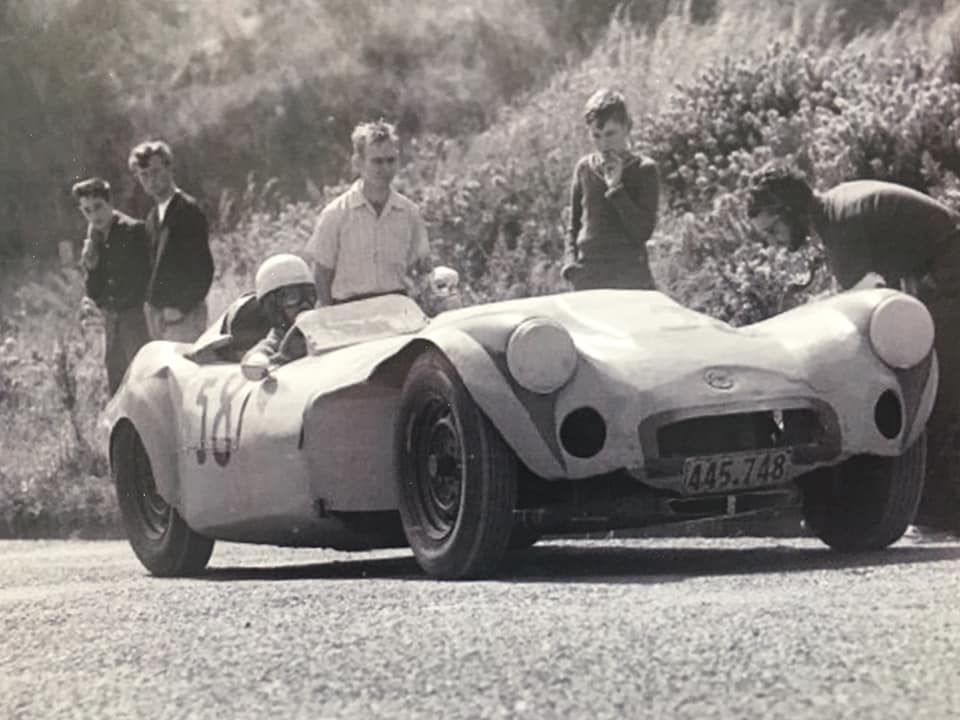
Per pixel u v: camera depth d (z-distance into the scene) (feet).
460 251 43.34
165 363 24.85
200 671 12.96
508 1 58.80
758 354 19.12
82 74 65.26
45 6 66.08
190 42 64.90
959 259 22.61
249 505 22.33
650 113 46.88
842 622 13.34
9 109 65.36
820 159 32.94
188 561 24.53
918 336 19.36
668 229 39.78
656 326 19.67
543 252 43.16
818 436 18.94
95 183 34.94
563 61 56.13
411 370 19.65
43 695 12.46
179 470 24.00
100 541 35.29
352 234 25.81
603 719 10.09
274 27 63.57
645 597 15.81
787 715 9.86
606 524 19.38
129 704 11.80
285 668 12.76
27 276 59.72
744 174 38.17
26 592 21.45
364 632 14.42
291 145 60.39
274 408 21.72
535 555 23.20
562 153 48.08
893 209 22.40
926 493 23.36
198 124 62.08
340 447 20.76
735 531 26.08
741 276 31.30
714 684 10.92
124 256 35.14
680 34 51.60
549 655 12.42
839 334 19.34
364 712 10.85
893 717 9.70
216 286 52.54
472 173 49.52
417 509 19.71
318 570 23.67
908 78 36.04
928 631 12.75
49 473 41.42
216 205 60.08
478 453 18.66
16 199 63.10
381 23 61.16
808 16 47.78
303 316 22.58
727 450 19.03
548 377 18.29
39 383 47.88
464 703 10.88
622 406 18.38
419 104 58.39
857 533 20.49
